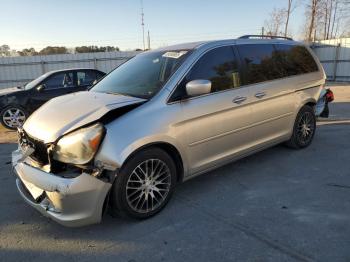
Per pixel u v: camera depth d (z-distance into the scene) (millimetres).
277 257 2826
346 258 2771
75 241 3236
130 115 3334
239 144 4379
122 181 3254
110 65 23875
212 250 2980
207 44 4191
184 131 3678
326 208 3625
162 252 2996
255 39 4836
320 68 5750
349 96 13078
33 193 3277
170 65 3957
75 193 3002
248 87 4391
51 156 3180
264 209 3664
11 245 3217
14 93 8859
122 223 3508
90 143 3027
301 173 4637
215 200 3934
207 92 3602
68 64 23391
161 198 3652
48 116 3545
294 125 5309
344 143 5961
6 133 8609
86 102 3639
